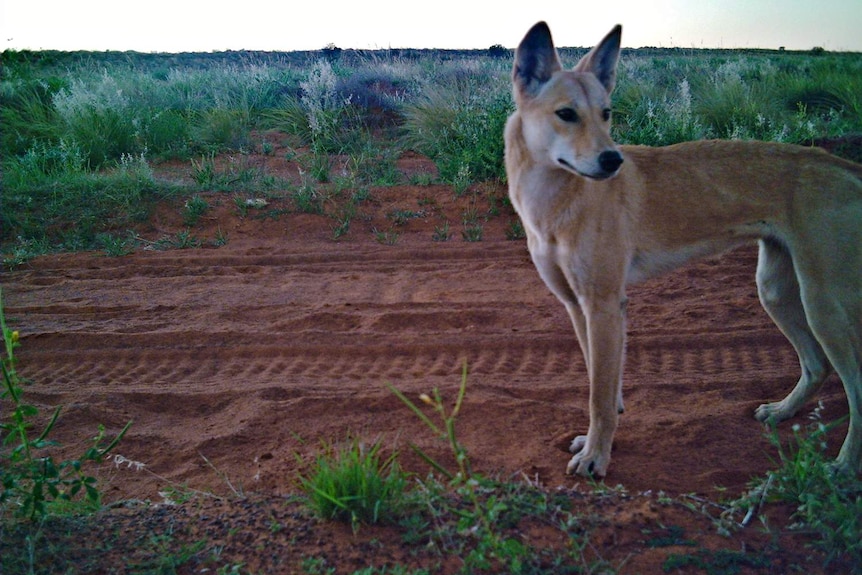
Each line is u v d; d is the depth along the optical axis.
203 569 0.96
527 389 1.58
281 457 1.35
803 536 1.03
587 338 1.32
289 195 3.08
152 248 2.72
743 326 1.87
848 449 1.22
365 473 1.05
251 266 2.50
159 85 5.46
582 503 1.08
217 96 5.03
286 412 1.50
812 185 1.26
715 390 1.57
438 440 1.37
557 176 1.28
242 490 1.22
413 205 3.03
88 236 2.85
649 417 1.46
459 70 5.34
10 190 3.07
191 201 3.00
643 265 1.35
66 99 4.28
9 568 0.95
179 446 1.41
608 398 1.25
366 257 2.55
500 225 2.83
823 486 1.10
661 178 1.34
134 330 1.96
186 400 1.59
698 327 1.87
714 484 1.23
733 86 4.27
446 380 1.63
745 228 1.32
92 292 2.29
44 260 2.62
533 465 1.29
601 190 1.26
